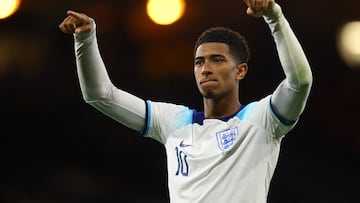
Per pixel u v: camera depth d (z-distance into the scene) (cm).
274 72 5206
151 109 1977
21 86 5194
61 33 5159
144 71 5219
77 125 5247
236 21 5153
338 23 5375
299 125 5466
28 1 5028
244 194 1777
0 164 5119
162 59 5194
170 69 5206
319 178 5347
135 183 5194
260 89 5234
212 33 1906
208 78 1862
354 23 5331
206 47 1883
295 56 1747
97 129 5250
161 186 5203
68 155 5228
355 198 5281
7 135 5184
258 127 1820
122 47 5178
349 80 5450
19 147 5194
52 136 5225
